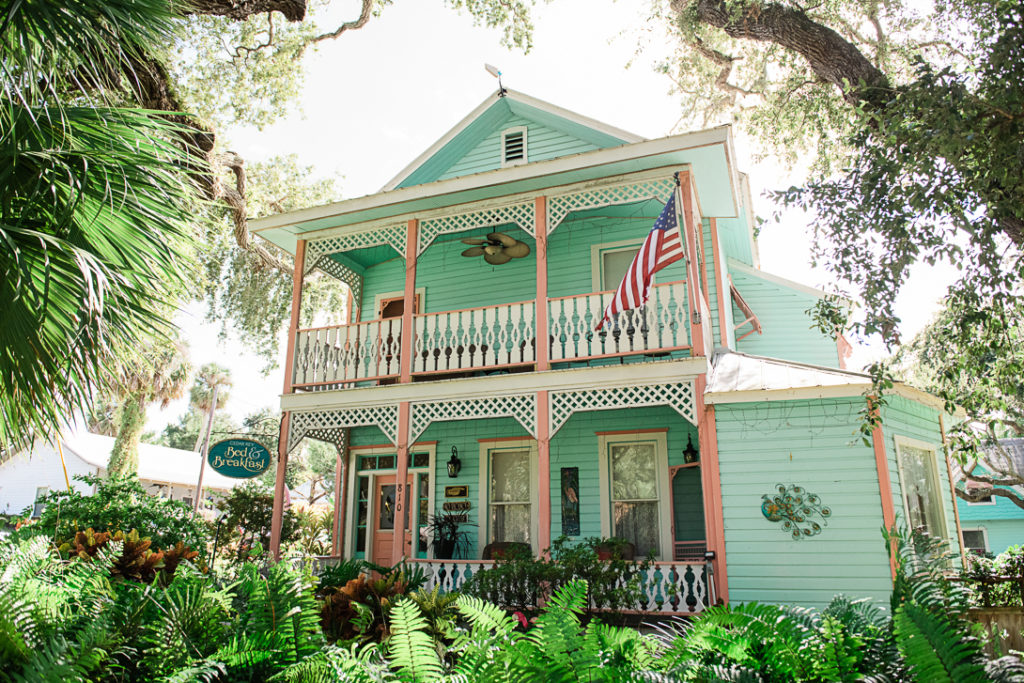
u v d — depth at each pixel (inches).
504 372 416.2
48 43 151.1
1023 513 768.3
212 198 488.7
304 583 131.0
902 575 105.7
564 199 366.6
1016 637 246.1
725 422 311.3
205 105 607.5
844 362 467.8
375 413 376.2
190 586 130.4
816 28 374.9
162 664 113.9
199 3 363.3
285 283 719.1
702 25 526.0
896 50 432.1
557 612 103.7
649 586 302.0
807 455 297.4
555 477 404.5
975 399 260.7
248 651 115.8
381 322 390.6
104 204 149.3
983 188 200.5
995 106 195.6
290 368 398.3
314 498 1242.0
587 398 337.4
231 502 508.4
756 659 104.9
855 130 245.6
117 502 307.9
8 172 140.1
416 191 379.6
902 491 300.8
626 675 100.0
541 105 426.0
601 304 348.8
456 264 468.1
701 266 373.7
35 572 149.8
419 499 441.7
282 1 384.5
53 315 140.8
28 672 97.2
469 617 133.7
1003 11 203.0
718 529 298.7
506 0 490.0
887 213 211.6
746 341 468.1
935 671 89.9
